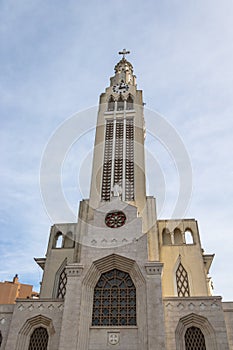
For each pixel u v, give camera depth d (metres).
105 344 30.02
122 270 35.22
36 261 47.72
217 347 29.67
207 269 47.84
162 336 28.89
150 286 32.38
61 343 29.34
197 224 48.56
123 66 77.12
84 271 34.56
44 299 34.75
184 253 44.38
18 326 32.84
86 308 32.19
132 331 30.56
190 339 31.20
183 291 40.84
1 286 68.62
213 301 32.78
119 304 32.84
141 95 66.62
